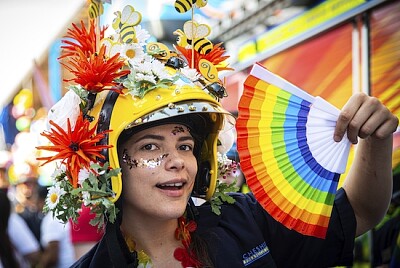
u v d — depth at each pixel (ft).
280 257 4.97
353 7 7.53
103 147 4.21
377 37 7.22
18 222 11.91
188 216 4.86
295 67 8.76
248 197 5.24
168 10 10.36
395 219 7.12
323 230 4.53
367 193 4.78
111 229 4.50
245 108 4.52
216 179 4.88
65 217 4.51
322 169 4.49
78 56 4.64
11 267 10.55
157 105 4.26
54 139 4.31
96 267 4.61
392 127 4.45
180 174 4.39
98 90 4.43
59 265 11.74
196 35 4.85
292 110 4.47
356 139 4.43
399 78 6.89
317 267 4.95
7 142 23.39
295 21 8.66
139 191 4.40
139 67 4.40
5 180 16.76
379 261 7.39
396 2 6.86
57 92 17.78
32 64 19.58
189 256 4.68
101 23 5.34
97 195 4.26
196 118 4.72
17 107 22.35
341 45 7.82
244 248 4.79
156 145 4.41
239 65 10.07
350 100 4.43
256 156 4.53
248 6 9.69
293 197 4.54
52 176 4.53
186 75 4.60
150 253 4.69
